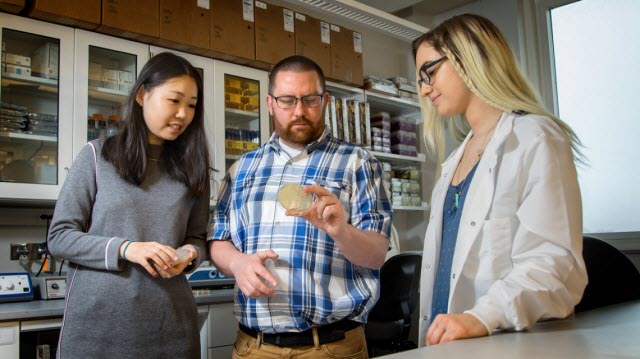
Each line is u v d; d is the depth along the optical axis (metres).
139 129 1.38
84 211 1.34
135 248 1.24
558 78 3.63
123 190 1.34
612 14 3.40
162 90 1.36
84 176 1.34
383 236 1.43
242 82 2.92
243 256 1.36
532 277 0.92
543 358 0.63
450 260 1.18
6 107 2.21
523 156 1.03
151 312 1.31
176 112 1.37
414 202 3.79
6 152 2.23
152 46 2.54
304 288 1.36
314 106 1.50
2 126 2.19
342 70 3.26
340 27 3.30
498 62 1.13
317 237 1.41
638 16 3.29
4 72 2.19
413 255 2.68
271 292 1.28
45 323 1.85
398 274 2.61
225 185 1.62
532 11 3.75
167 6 2.52
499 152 1.09
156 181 1.41
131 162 1.35
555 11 3.67
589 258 1.68
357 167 1.52
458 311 1.08
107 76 2.47
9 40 2.23
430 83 1.21
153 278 1.33
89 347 1.26
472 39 1.14
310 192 1.24
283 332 1.36
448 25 1.20
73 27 2.31
